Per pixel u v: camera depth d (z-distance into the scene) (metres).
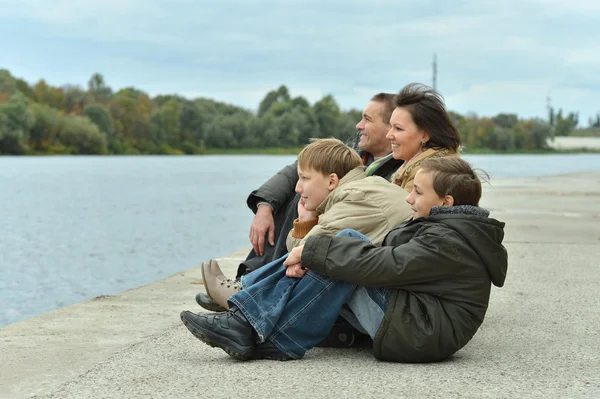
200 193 32.31
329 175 3.64
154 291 5.64
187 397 2.81
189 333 4.04
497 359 3.36
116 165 76.75
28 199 28.86
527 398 2.78
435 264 3.13
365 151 4.47
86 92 130.75
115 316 4.63
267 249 4.38
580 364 3.28
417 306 3.21
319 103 140.88
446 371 3.13
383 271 3.13
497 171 50.91
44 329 4.25
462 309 3.20
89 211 22.89
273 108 143.88
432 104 3.76
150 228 17.28
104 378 3.10
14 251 13.21
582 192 18.70
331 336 3.57
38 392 2.97
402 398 2.76
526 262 6.90
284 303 3.29
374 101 4.34
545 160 101.81
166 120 130.12
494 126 154.12
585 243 8.46
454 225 3.18
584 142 182.50
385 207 3.41
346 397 2.78
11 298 8.59
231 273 6.45
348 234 3.27
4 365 3.42
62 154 111.56
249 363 3.30
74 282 9.78
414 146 3.79
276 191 4.39
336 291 3.29
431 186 3.24
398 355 3.24
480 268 3.21
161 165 78.12
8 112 103.81
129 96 140.00
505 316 4.42
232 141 135.75
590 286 5.55
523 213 12.36
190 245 13.88
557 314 4.48
